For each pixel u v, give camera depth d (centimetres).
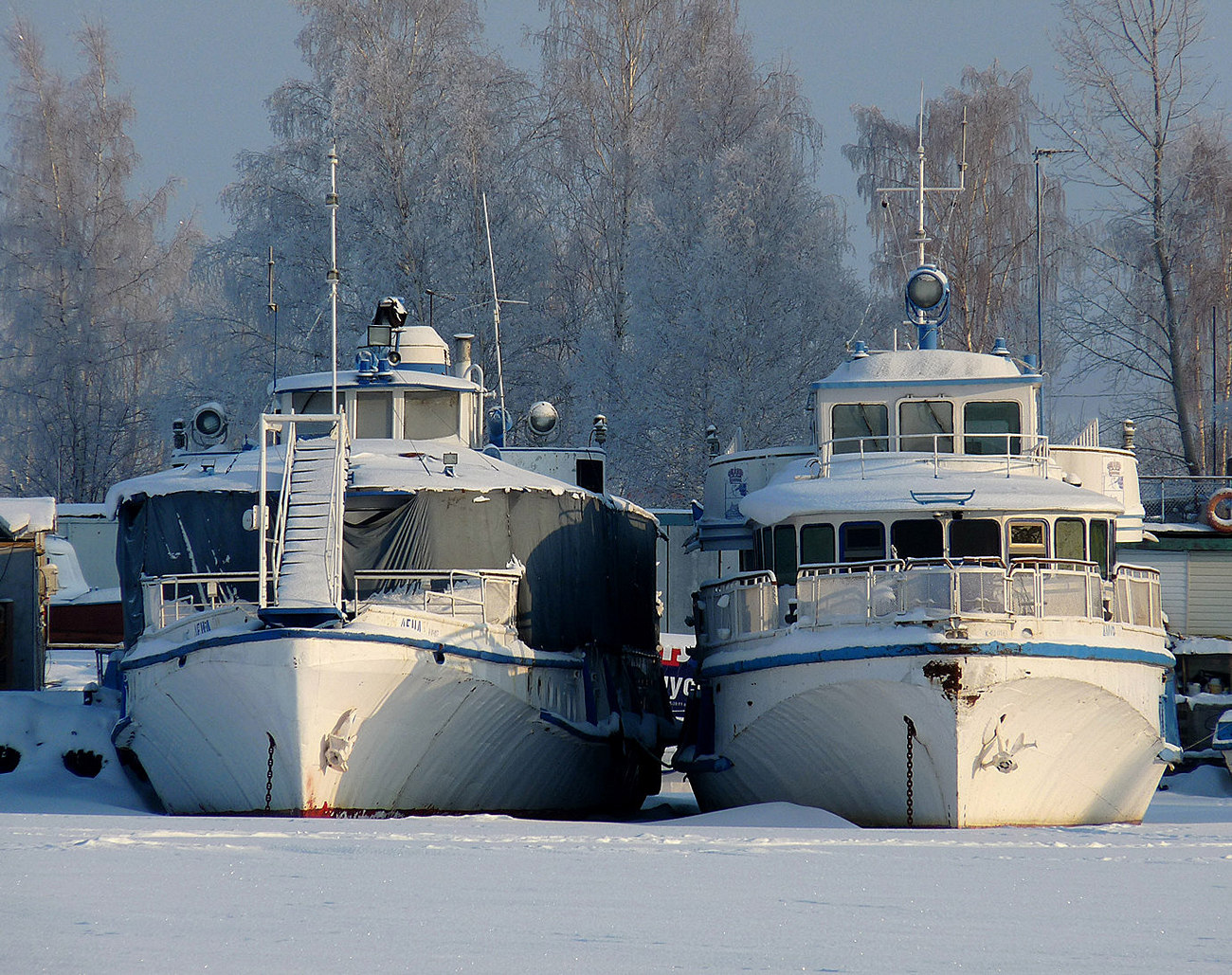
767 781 7875
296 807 6962
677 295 16650
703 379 16400
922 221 10031
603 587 9062
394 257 17375
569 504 8606
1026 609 7075
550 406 11469
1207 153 17638
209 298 18900
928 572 7094
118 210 19675
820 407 8838
